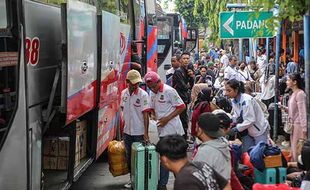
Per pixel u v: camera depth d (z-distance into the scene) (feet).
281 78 44.14
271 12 28.19
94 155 25.36
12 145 15.29
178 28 89.81
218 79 52.80
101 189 28.09
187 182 11.94
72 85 19.76
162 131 25.76
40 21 19.62
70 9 19.26
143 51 50.08
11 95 15.29
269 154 20.38
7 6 15.24
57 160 21.88
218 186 12.37
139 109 26.63
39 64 19.25
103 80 26.16
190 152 33.50
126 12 38.17
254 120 24.49
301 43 56.80
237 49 81.76
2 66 14.80
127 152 27.37
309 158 16.72
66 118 19.08
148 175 24.59
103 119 27.09
